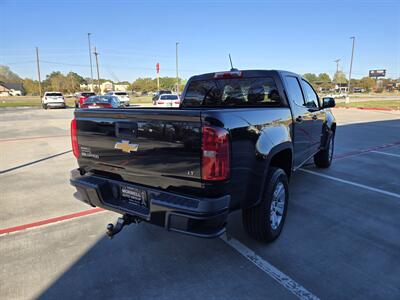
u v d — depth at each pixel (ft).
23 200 15.85
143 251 10.75
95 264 9.98
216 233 7.93
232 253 10.56
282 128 11.43
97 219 13.51
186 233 7.97
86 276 9.36
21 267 9.86
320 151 20.90
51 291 8.70
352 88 341.62
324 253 10.53
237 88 14.21
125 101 115.75
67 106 117.29
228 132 8.00
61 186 18.24
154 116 8.44
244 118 8.93
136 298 8.38
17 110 92.32
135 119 8.87
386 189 17.17
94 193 9.88
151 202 8.32
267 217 10.55
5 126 50.03
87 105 63.21
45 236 11.93
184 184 8.21
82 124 10.58
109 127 9.64
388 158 25.07
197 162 7.87
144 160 8.87
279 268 9.68
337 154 26.71
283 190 11.53
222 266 9.80
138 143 8.93
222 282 9.01
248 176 9.07
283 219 11.74
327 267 9.71
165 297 8.41
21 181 19.26
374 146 30.58
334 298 8.32
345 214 13.75
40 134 40.88
